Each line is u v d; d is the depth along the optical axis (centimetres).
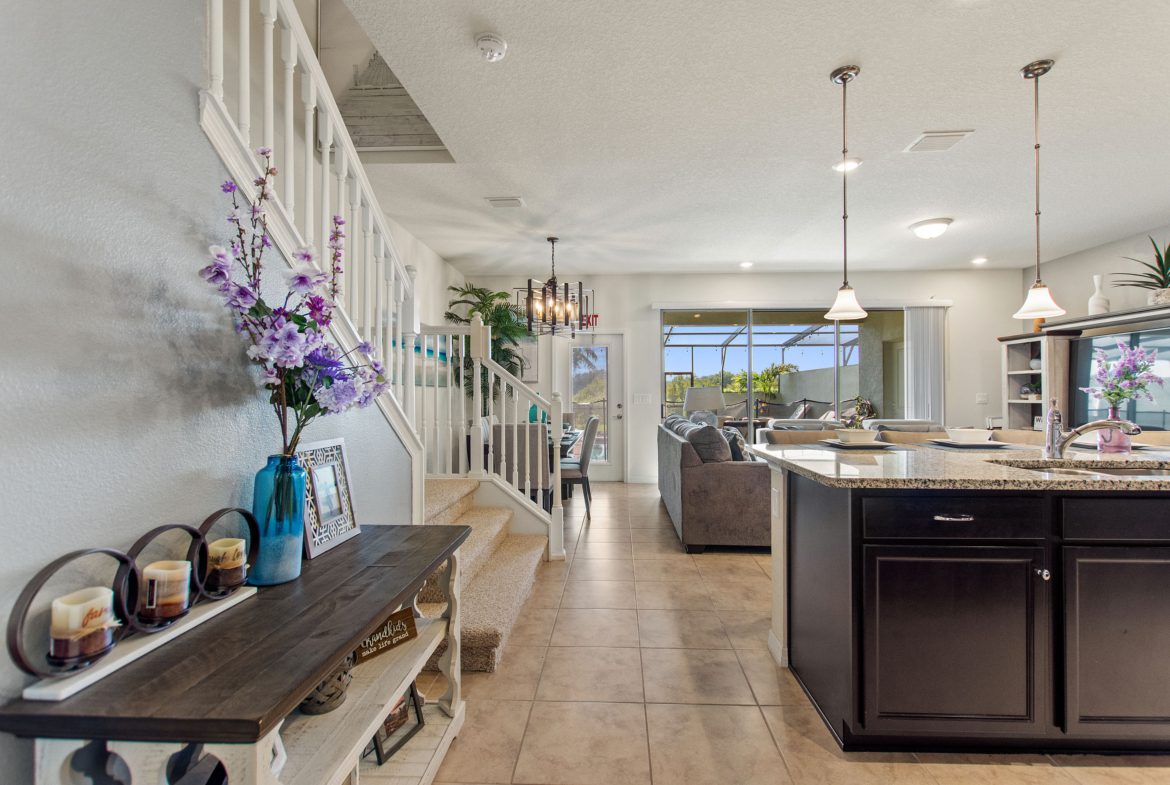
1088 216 437
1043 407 516
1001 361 618
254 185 131
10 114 76
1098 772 153
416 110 330
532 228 468
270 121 143
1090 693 156
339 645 89
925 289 638
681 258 575
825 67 234
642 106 266
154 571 92
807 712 182
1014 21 204
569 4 196
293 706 75
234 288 110
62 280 84
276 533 117
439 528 168
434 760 147
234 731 68
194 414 112
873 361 659
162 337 104
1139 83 246
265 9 142
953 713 157
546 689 194
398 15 202
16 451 76
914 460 197
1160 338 426
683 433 418
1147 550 155
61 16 83
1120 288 505
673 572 323
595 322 636
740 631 243
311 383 124
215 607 101
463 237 495
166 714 70
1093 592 155
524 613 262
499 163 332
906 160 329
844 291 301
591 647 227
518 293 639
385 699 123
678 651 223
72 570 85
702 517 360
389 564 132
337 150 186
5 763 74
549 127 287
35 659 77
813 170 344
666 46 219
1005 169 344
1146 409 437
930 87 250
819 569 182
